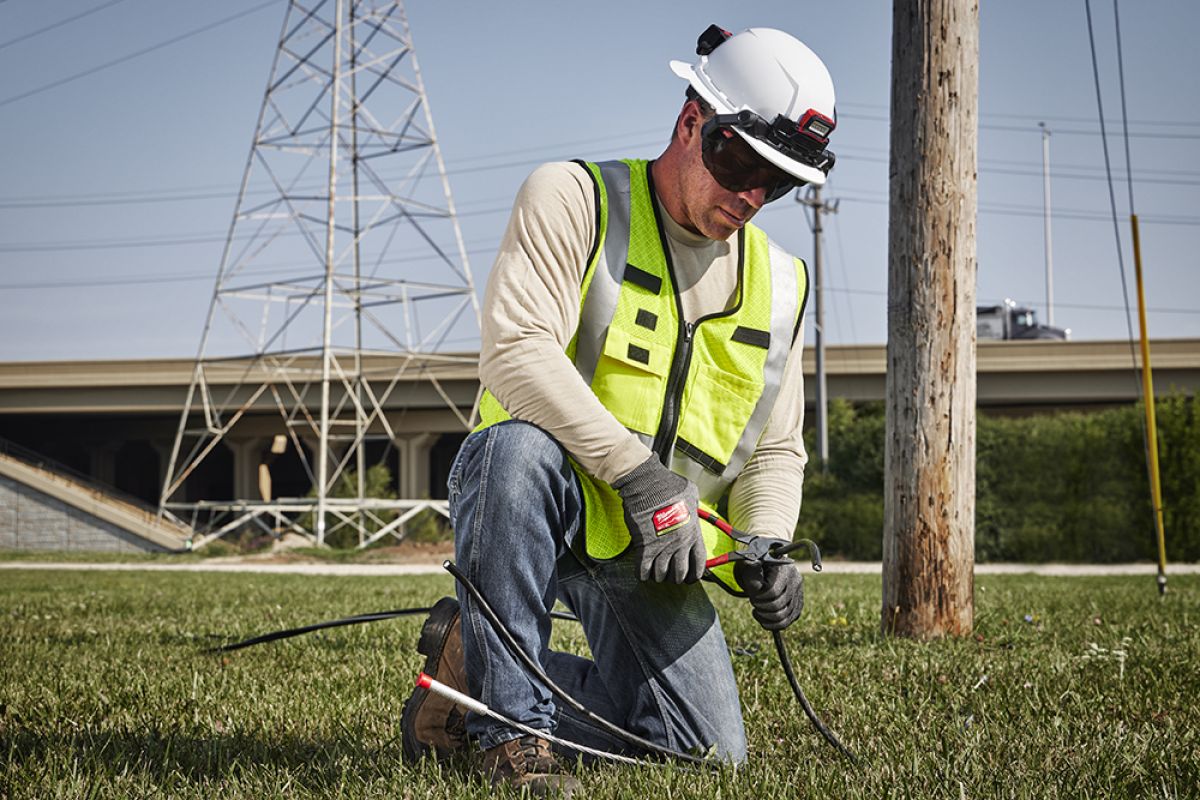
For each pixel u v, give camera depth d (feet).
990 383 129.08
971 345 21.57
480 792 8.24
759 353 9.25
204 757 10.05
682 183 8.79
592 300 8.82
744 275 9.24
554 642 19.12
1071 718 11.71
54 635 23.26
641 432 8.89
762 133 8.36
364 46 112.68
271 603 33.42
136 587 45.85
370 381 142.51
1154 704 12.64
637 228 8.93
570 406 8.31
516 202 8.91
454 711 9.55
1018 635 20.59
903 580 21.35
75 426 180.45
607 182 8.98
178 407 148.87
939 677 14.67
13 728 11.59
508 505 8.44
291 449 191.11
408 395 142.72
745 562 8.79
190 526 135.13
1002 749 10.07
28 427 181.47
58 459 198.90
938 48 21.34
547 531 8.57
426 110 112.88
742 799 8.25
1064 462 89.86
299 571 74.02
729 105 8.55
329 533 108.88
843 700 12.90
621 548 8.78
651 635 9.25
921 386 21.34
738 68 8.61
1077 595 34.37
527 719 8.77
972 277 21.66
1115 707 12.42
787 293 9.48
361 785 8.66
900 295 21.72
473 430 9.27
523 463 8.45
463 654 9.20
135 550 121.60
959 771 9.16
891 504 21.65
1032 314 185.26
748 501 9.61
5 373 148.66
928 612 21.18
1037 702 12.79
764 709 12.45
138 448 210.79
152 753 10.22
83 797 8.45
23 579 55.57
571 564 9.23
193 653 19.07
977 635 20.76
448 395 142.41
